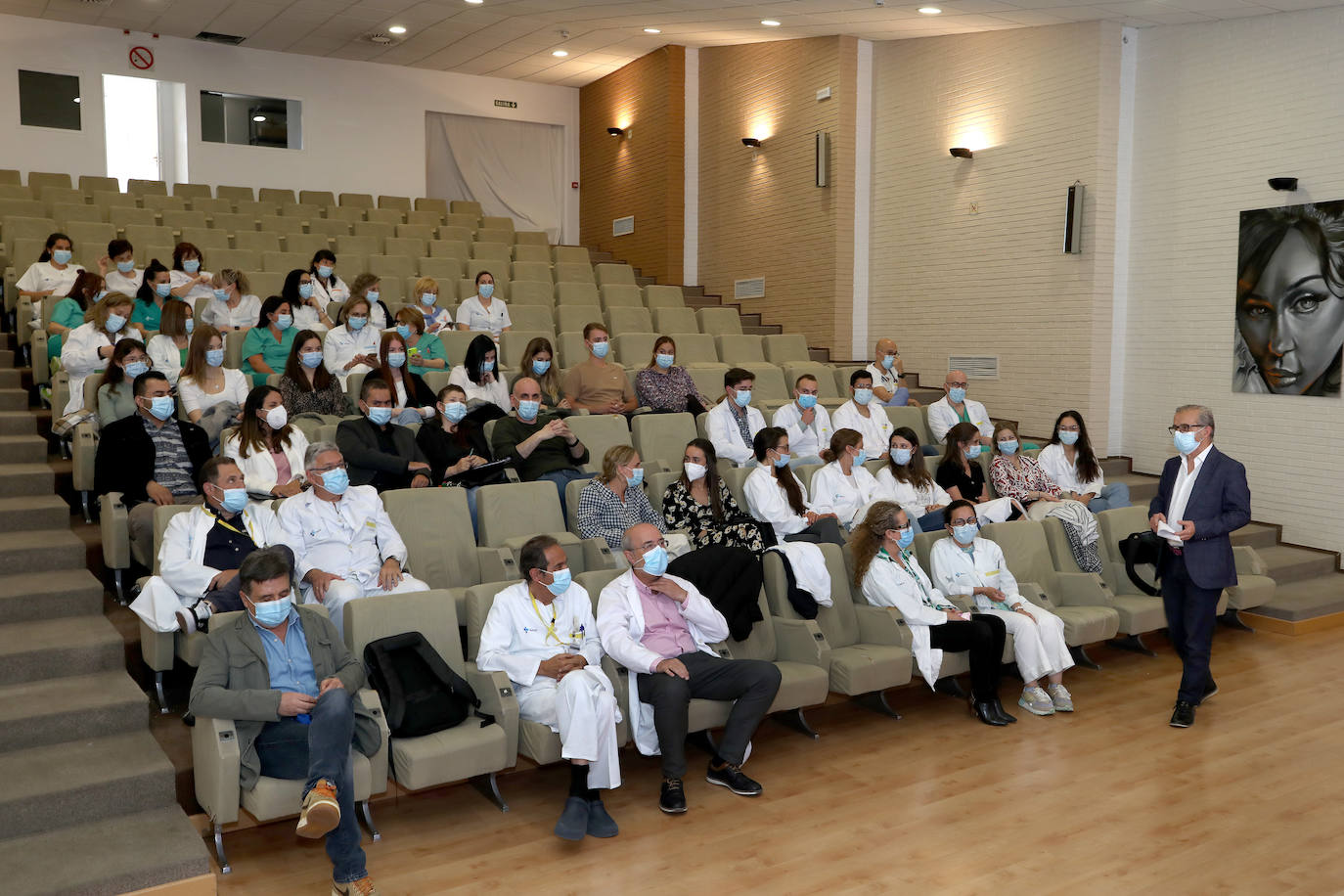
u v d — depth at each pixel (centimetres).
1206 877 353
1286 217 753
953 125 948
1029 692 523
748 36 1077
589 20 1081
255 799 333
